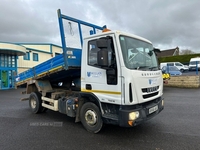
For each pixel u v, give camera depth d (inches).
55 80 264.5
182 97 382.6
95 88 166.1
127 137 166.4
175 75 605.3
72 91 228.2
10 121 223.3
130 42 160.1
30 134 177.5
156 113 168.4
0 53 690.8
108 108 165.2
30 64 882.8
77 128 194.1
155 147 144.9
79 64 196.1
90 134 175.2
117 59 146.8
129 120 140.7
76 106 191.2
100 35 161.0
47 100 238.7
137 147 145.5
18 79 297.9
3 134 178.1
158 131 180.2
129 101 141.6
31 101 271.6
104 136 169.5
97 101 165.8
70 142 156.9
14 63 749.3
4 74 709.9
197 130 181.2
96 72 164.4
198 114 241.6
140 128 189.6
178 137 164.1
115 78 149.1
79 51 198.8
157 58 197.0
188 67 1115.9
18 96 472.4
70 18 192.5
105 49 144.3
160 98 185.9
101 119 167.6
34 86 271.3
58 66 196.4
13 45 633.6
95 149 142.9
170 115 238.1
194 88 526.9
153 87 166.6
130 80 142.1
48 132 182.7
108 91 154.8
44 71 225.6
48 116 247.0
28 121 222.8
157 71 179.5
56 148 145.6
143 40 181.0
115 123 151.3
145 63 171.2
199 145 146.8
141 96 148.9
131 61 152.7
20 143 156.1
